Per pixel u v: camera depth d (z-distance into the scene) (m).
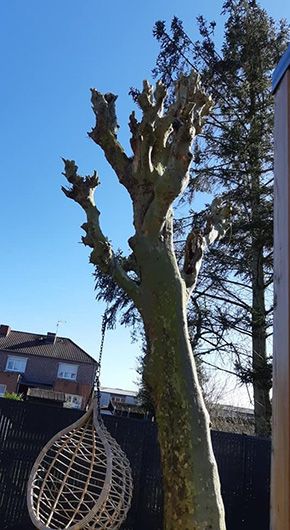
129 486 4.80
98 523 4.43
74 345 36.75
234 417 16.23
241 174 11.68
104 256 4.06
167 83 12.24
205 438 3.27
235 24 12.45
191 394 3.37
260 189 11.07
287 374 1.54
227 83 12.23
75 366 34.47
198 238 4.19
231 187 11.99
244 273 11.36
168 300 3.61
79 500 5.40
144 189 4.01
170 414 3.31
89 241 4.19
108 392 40.53
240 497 6.69
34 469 5.02
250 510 6.65
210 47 12.53
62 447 5.37
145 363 3.57
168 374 3.41
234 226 10.73
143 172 4.04
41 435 6.57
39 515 5.16
